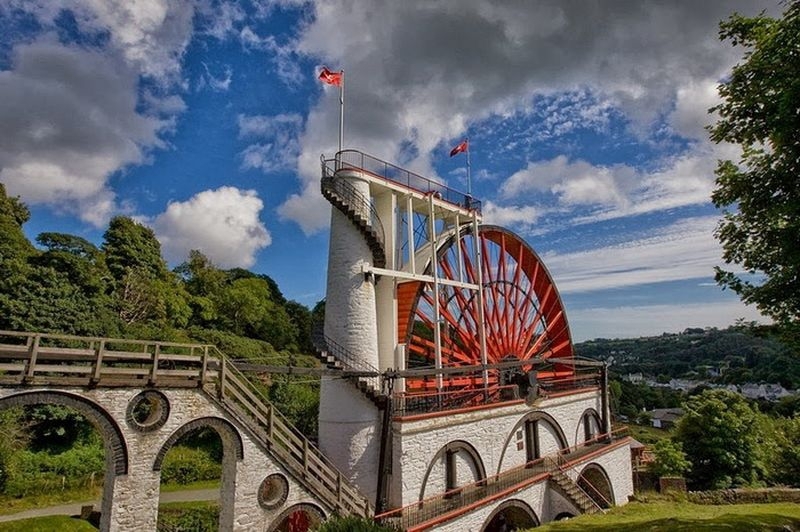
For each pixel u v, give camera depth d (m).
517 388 22.59
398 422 16.28
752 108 9.16
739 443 28.77
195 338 39.28
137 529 10.72
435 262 21.36
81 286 30.06
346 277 18.31
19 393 9.53
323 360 17.19
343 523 9.83
